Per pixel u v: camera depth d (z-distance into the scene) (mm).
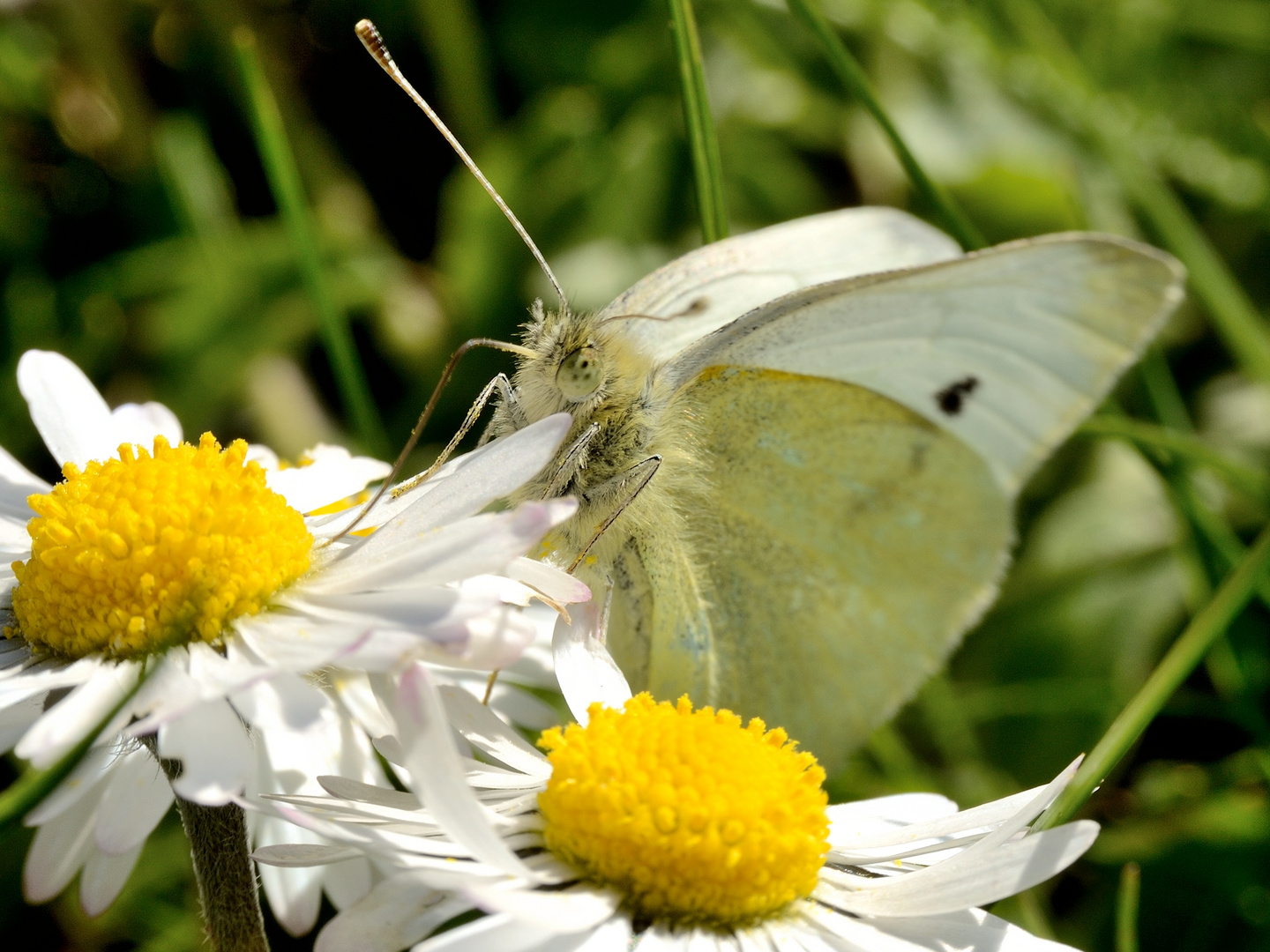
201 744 161
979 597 184
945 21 227
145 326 214
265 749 171
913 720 200
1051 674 202
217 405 213
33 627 166
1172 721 198
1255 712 192
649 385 180
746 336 180
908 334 181
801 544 183
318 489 177
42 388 177
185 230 221
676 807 164
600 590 179
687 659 183
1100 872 191
